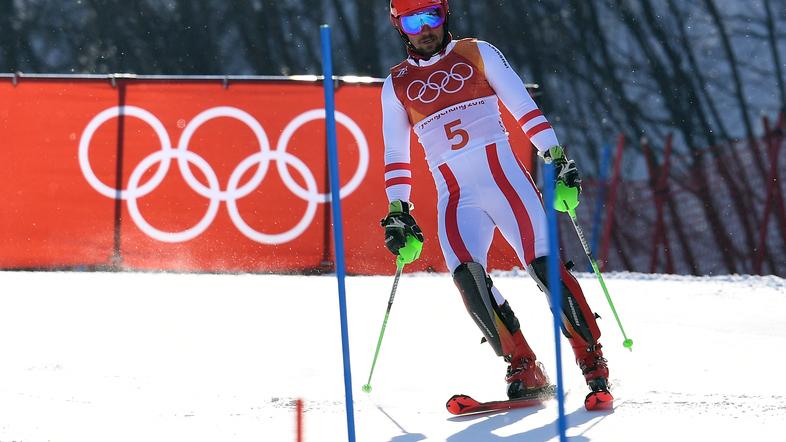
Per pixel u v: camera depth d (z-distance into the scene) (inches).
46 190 1423.5
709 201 2081.7
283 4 3570.4
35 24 3595.0
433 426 558.9
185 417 571.5
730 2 3634.4
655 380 682.8
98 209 1427.2
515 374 625.9
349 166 1425.9
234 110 1430.9
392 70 676.1
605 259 1909.4
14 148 1422.2
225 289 1218.0
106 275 1364.4
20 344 828.0
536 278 629.9
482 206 645.3
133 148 1429.6
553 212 399.9
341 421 570.6
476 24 3484.3
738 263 2060.8
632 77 3521.2
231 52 3582.7
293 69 3580.2
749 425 527.5
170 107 1429.6
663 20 3550.7
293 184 1433.3
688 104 3513.8
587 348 616.7
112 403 607.2
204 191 1430.9
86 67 3590.1
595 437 511.8
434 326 943.7
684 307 1079.0
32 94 1421.0
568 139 3469.5
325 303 1101.1
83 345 828.6
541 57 3479.3
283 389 666.2
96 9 3592.5
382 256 1424.7
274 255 1432.1
